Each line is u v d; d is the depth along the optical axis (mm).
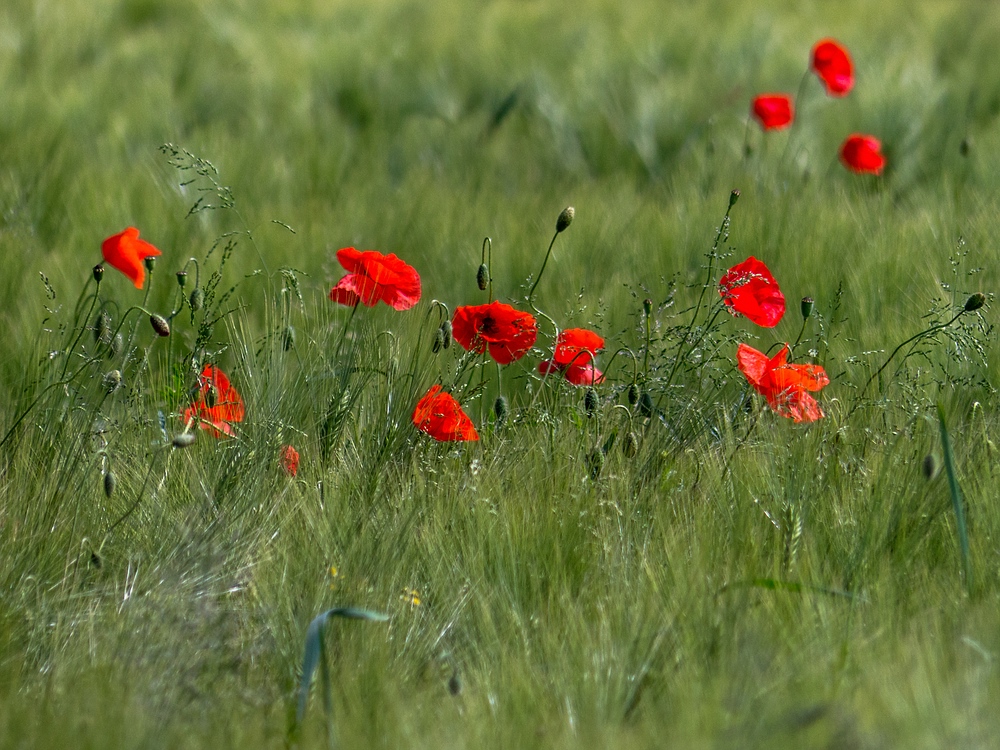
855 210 8031
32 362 7586
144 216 8047
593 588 7281
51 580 7305
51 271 7812
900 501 7336
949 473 7277
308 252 7914
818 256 7809
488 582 7293
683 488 7387
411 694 7199
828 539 7332
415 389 7516
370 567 7297
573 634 7219
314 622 7172
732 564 7297
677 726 7121
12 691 7199
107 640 7234
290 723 7176
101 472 7398
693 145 8797
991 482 7340
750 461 7391
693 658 7188
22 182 8195
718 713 7129
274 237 7926
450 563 7305
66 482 7383
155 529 7348
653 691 7188
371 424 7496
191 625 7246
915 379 7500
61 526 7344
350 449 7465
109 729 7137
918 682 7125
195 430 7445
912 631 7199
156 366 7715
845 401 7512
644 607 7242
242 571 7305
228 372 7609
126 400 7516
